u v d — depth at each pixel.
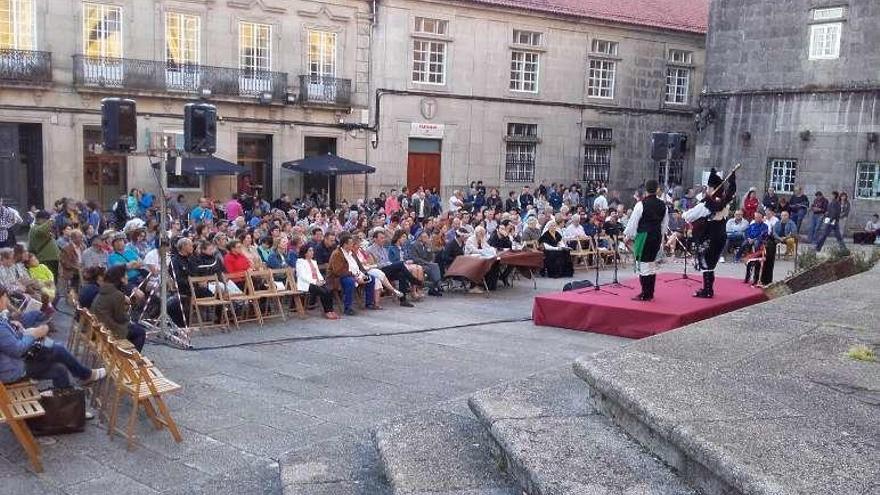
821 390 4.42
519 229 19.41
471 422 5.58
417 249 15.05
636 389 4.39
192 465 6.14
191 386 8.38
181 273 11.55
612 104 33.34
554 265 17.81
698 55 35.72
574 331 11.38
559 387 5.45
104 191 23.77
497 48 30.08
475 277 14.76
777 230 21.36
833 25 25.41
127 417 7.29
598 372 4.76
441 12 28.66
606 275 18.50
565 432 4.46
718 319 6.52
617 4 34.16
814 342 5.63
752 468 3.30
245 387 8.35
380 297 14.56
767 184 27.36
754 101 27.41
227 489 5.67
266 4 25.66
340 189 27.70
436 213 26.27
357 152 27.92
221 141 25.23
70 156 22.89
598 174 33.41
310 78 26.58
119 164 23.94
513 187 31.09
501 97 30.34
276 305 13.09
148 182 24.16
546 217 19.80
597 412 4.84
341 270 12.69
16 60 21.67
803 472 3.26
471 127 29.89
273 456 6.33
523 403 5.04
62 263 13.48
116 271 8.33
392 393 8.16
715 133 28.50
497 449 4.73
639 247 10.88
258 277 12.52
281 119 26.33
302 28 26.42
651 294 11.08
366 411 7.53
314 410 7.55
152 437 6.77
